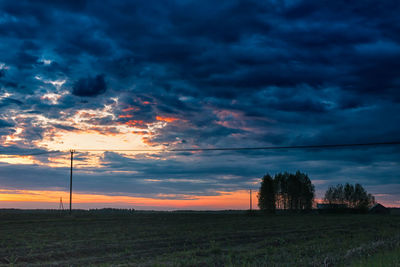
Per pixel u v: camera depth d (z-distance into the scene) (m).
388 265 17.94
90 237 40.16
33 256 26.72
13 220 67.69
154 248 31.77
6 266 23.33
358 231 48.28
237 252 28.44
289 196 152.75
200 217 92.75
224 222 70.75
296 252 27.08
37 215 82.81
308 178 151.75
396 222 71.19
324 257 23.44
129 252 29.17
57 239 37.97
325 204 147.25
